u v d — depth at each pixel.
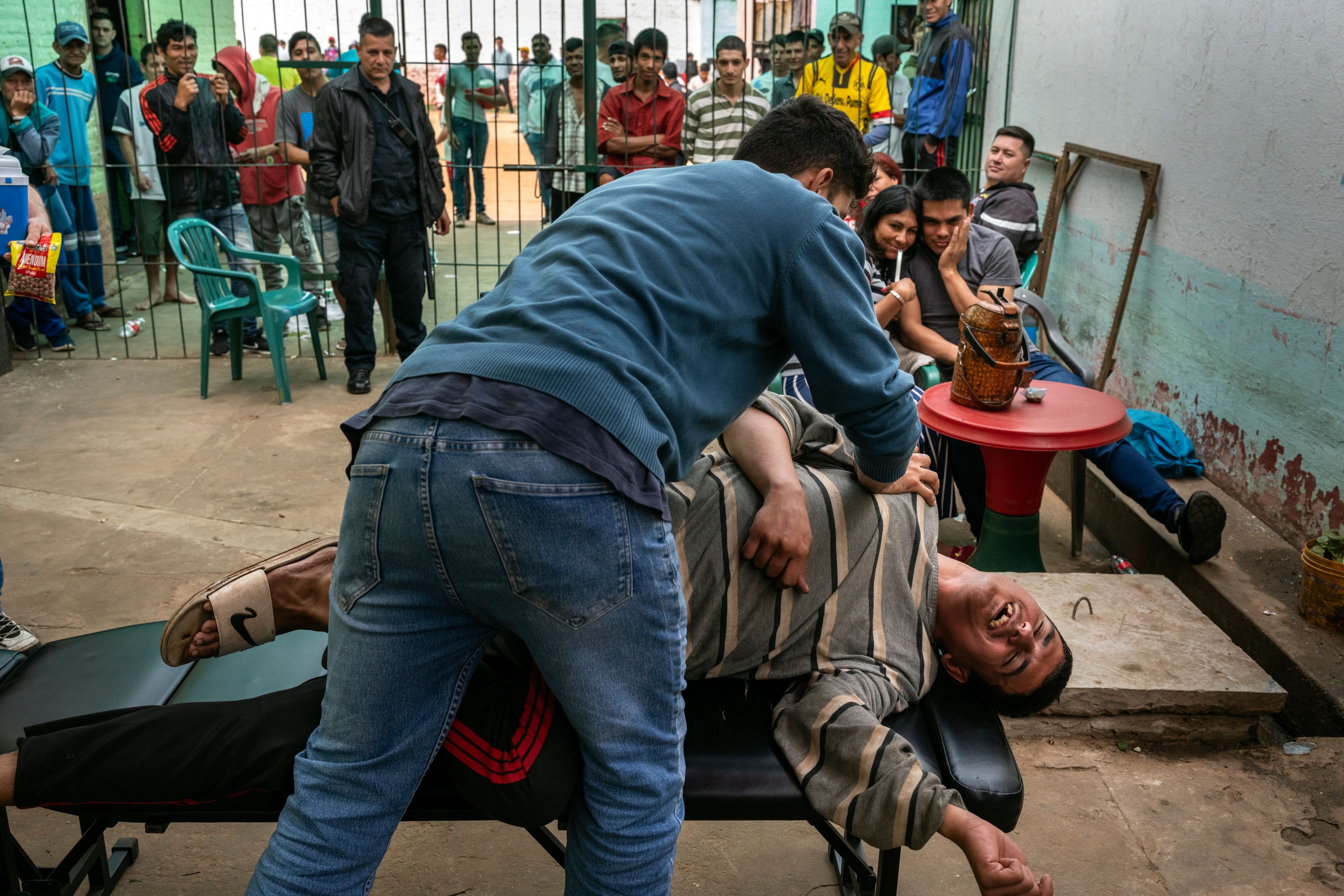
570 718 1.35
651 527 1.32
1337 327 3.34
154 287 7.26
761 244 1.46
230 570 3.59
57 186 6.28
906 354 3.59
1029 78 6.27
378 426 1.30
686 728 1.70
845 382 1.51
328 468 4.53
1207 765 2.66
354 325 5.49
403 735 1.36
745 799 1.63
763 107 6.17
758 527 1.80
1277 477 3.68
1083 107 5.42
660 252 1.41
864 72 6.74
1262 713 2.98
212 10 7.00
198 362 6.07
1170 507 3.49
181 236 5.23
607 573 1.27
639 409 1.31
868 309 1.53
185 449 4.72
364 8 14.62
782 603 1.85
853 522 1.91
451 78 8.62
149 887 2.18
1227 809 2.48
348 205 5.23
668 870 1.40
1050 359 3.82
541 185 7.07
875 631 1.89
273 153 6.57
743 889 2.21
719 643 1.83
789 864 2.30
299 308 5.42
